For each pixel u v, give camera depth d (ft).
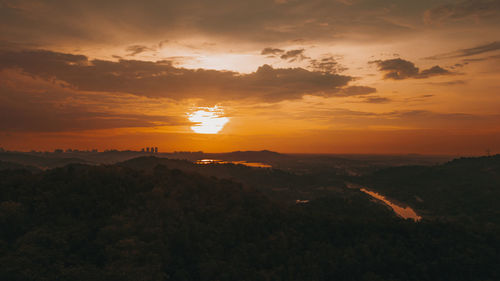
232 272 160.56
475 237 224.53
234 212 216.33
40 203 173.47
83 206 179.83
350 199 483.51
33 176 207.31
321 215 253.03
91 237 160.56
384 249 199.00
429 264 187.01
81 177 207.62
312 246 197.36
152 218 184.44
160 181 227.81
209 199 226.17
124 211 183.32
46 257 136.98
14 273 123.34
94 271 135.95
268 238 197.36
